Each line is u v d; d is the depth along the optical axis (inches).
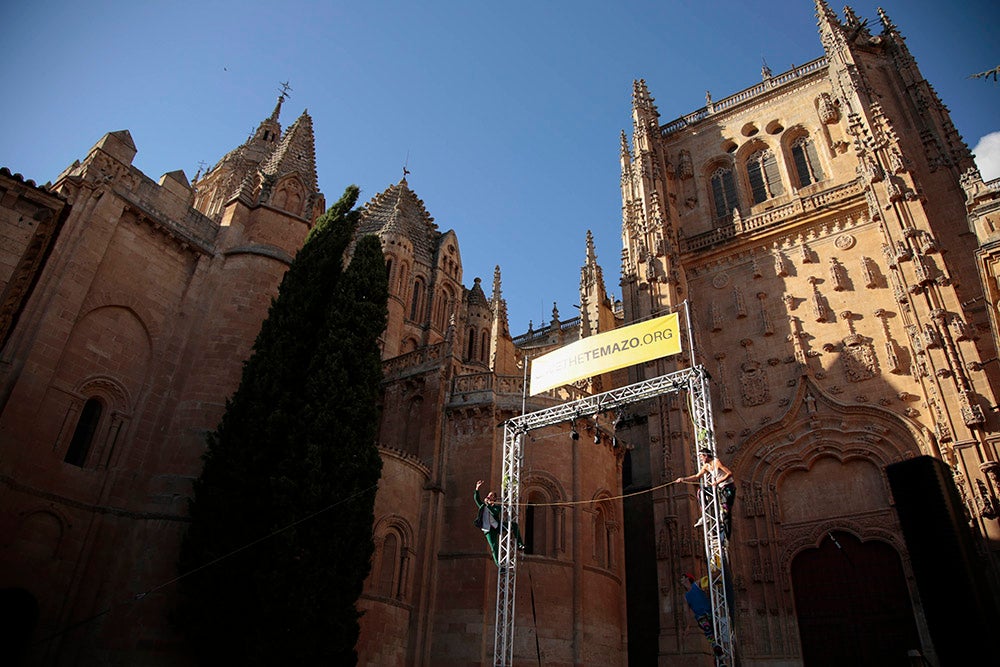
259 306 1103.0
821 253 1417.3
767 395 1347.2
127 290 983.0
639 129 1809.8
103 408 928.3
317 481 866.1
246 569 817.5
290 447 887.7
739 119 1774.1
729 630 748.6
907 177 1246.9
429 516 1136.2
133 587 856.3
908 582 1093.1
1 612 795.4
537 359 1045.2
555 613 1087.0
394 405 1311.5
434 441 1203.9
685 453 1304.1
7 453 781.9
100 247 944.9
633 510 1374.3
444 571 1107.9
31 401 820.0
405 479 1122.0
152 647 822.5
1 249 808.3
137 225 1021.2
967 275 1189.7
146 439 958.4
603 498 1259.8
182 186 1107.9
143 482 936.3
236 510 850.1
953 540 295.0
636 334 955.3
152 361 995.3
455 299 2178.9
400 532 1091.9
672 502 1263.5
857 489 1197.1
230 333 1061.8
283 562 803.4
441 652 1045.8
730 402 1378.0
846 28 1648.6
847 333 1309.1
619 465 1362.0
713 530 805.9
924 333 1105.4
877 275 1322.6
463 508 1150.3
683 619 1154.0
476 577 1073.5
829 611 1152.8
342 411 940.0
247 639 774.5
